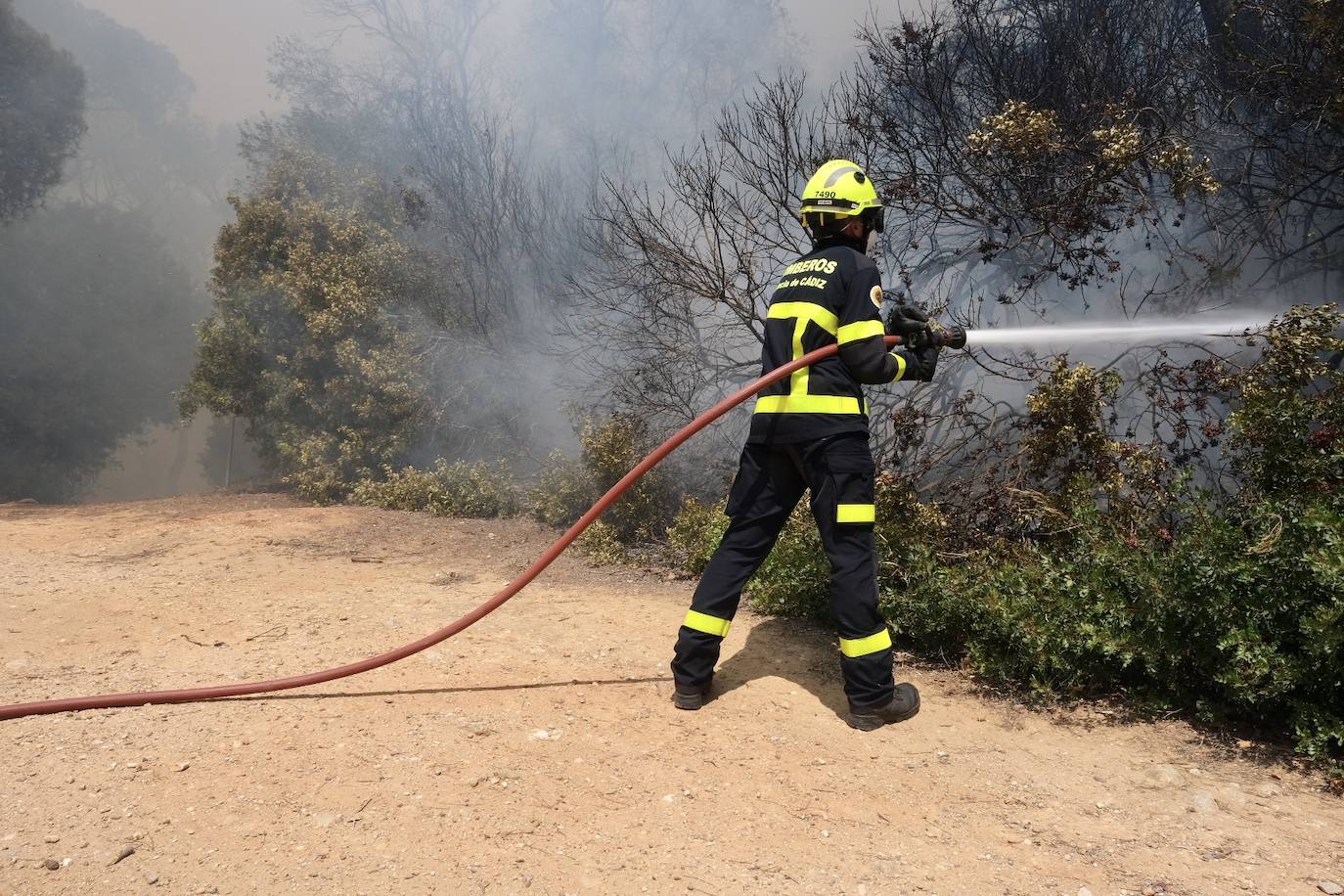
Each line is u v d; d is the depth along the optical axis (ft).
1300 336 15.35
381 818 9.03
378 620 15.76
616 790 9.77
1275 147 23.24
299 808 9.15
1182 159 19.61
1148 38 25.27
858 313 11.16
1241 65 23.67
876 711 11.45
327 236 37.06
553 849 8.67
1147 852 8.84
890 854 8.75
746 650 14.24
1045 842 9.01
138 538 24.73
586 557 21.95
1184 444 22.39
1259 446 13.65
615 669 13.38
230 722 11.09
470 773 9.96
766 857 8.66
